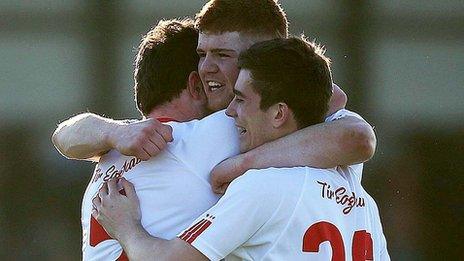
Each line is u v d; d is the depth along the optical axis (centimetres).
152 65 1032
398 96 1997
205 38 1016
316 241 923
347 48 2000
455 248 1997
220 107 1023
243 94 957
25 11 2042
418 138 1998
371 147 966
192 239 906
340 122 970
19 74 2050
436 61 1989
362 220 980
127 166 1000
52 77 2047
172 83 1029
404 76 1994
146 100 1038
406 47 1994
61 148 1035
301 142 955
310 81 957
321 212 931
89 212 1023
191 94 1035
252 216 907
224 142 987
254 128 962
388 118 1998
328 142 955
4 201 2069
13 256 2078
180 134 996
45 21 2042
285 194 917
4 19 2045
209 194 976
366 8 1997
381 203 2005
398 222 2006
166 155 983
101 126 998
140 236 940
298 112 959
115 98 2033
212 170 973
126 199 971
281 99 949
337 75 2002
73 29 2039
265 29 1017
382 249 1044
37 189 2067
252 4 1017
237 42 1008
